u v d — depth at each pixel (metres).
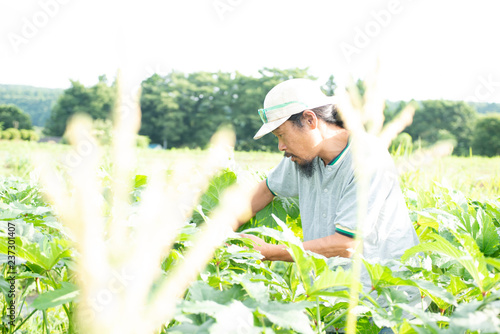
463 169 5.70
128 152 0.56
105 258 0.76
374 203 1.82
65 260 1.15
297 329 0.86
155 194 0.78
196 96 63.03
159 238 0.78
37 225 1.58
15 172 5.93
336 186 1.97
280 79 63.16
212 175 1.99
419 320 1.01
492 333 0.88
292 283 1.20
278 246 1.75
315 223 2.11
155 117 61.53
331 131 1.95
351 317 0.98
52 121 55.31
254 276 1.18
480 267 1.10
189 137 62.12
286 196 2.32
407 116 0.72
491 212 2.49
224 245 1.39
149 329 0.85
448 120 53.16
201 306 0.88
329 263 1.22
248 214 2.26
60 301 0.94
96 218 0.70
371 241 1.89
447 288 1.31
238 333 0.84
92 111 52.03
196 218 2.05
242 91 63.09
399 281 1.12
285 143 1.99
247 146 60.56
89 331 0.77
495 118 52.75
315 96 1.96
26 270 1.37
